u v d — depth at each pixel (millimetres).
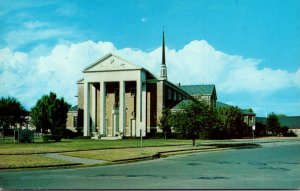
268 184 17953
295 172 23219
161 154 37000
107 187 16594
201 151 42000
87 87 77562
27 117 89938
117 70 75625
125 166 26297
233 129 80438
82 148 40906
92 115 78938
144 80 76375
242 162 29719
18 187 16562
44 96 77500
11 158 29000
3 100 80625
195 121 48844
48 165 24984
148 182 18344
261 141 66875
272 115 106438
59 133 74750
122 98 75000
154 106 77438
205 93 98562
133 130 78312
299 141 69688
